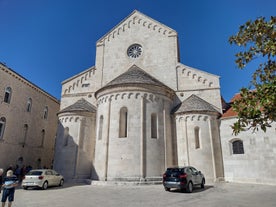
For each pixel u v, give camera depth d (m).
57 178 22.17
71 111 29.22
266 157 23.14
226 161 25.91
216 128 27.20
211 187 20.66
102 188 20.25
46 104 41.66
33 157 36.78
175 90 30.78
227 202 13.41
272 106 6.43
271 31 7.19
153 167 23.44
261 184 22.59
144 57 33.09
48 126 42.06
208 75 30.39
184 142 26.50
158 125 25.48
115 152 23.69
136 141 23.72
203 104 28.02
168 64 32.03
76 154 27.58
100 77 33.81
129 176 22.59
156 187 20.58
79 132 28.44
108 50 35.00
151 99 25.81
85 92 33.62
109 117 25.38
